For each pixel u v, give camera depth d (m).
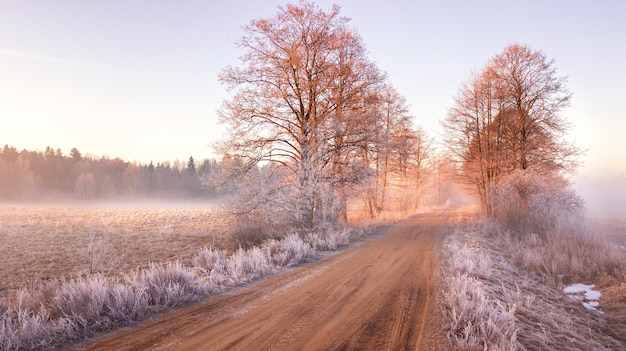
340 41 18.81
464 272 8.21
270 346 4.33
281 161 18.55
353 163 18.55
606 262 10.24
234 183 17.73
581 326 5.98
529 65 23.52
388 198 33.56
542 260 10.94
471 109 27.48
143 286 6.15
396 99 27.59
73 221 26.95
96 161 143.25
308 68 18.69
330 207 17.73
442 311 5.54
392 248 13.10
